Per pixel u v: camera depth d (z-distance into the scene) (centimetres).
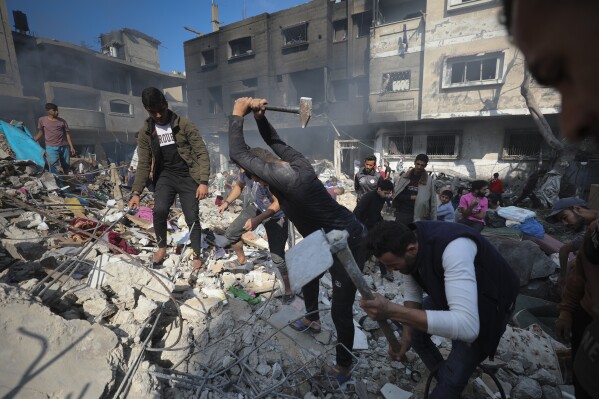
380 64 1555
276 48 2050
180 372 209
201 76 2355
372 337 290
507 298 166
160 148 332
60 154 672
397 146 1611
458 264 151
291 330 277
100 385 160
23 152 628
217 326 256
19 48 1773
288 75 2031
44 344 163
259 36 2058
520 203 1173
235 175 1332
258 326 277
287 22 1986
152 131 326
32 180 550
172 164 340
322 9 1864
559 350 258
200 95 2388
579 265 170
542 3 28
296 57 1984
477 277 159
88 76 2052
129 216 512
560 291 268
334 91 1967
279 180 201
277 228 318
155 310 234
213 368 223
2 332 157
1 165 540
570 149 1097
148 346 220
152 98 304
